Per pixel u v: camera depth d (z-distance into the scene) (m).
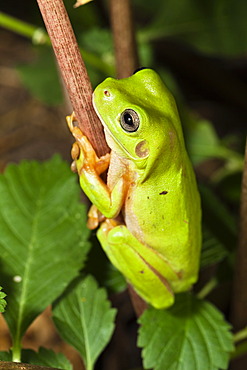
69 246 0.31
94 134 0.27
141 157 0.28
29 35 0.36
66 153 0.51
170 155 0.28
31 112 0.53
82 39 0.41
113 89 0.28
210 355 0.30
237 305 0.32
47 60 0.47
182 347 0.30
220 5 0.41
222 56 0.58
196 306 0.31
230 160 0.41
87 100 0.27
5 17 0.35
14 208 0.32
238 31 0.41
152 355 0.30
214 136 0.41
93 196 0.28
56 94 0.46
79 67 0.26
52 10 0.26
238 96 0.54
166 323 0.30
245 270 0.31
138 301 0.31
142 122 0.27
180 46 0.55
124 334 0.41
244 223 0.30
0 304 0.27
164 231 0.29
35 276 0.30
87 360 0.30
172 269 0.30
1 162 0.50
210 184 0.47
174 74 0.55
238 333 0.32
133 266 0.29
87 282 0.31
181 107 0.42
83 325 0.30
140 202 0.29
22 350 0.29
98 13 0.47
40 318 0.40
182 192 0.29
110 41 0.40
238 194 0.40
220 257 0.33
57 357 0.29
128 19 0.33
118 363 0.40
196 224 0.30
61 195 0.32
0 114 0.53
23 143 0.51
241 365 0.36
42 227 0.31
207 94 0.56
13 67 0.56
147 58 0.41
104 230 0.30
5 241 0.31
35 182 0.32
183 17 0.41
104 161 0.28
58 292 0.30
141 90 0.28
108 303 0.30
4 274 0.30
